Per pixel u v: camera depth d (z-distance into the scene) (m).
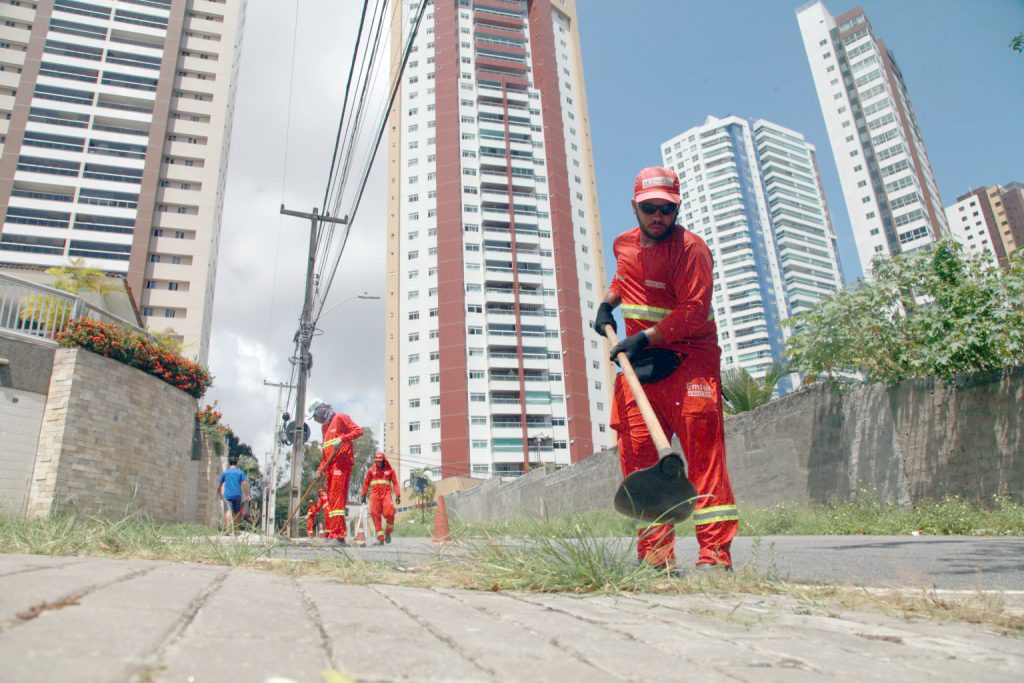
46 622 1.27
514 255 71.69
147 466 13.63
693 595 2.73
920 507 10.95
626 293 3.81
